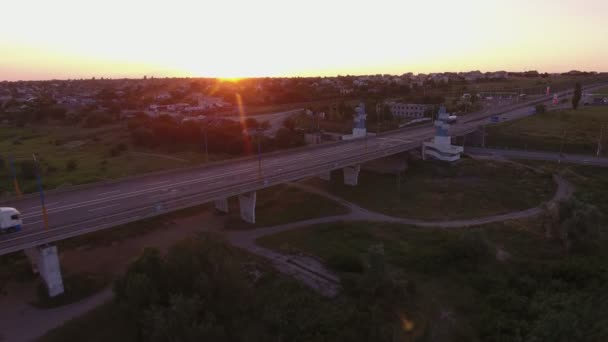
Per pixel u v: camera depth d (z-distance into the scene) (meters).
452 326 40.22
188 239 43.44
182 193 58.88
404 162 105.69
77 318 40.09
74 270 49.06
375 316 40.75
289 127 143.88
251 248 56.69
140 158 109.81
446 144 101.94
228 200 76.75
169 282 39.12
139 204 53.59
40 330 38.38
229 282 40.12
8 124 174.50
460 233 59.41
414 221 66.19
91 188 62.41
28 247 40.53
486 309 42.41
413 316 41.56
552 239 57.81
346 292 45.31
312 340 37.38
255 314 40.84
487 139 127.75
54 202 55.03
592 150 108.69
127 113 192.38
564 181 83.88
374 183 88.94
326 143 105.00
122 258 53.19
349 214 70.00
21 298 43.50
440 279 48.53
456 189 81.19
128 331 38.19
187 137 125.81
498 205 72.75
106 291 45.28
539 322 39.16
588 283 46.06
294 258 53.56
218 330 35.12
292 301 43.19
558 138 118.50
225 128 130.12
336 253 53.44
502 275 48.97
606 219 64.00
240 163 80.81
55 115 185.62
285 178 66.44
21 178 90.81
